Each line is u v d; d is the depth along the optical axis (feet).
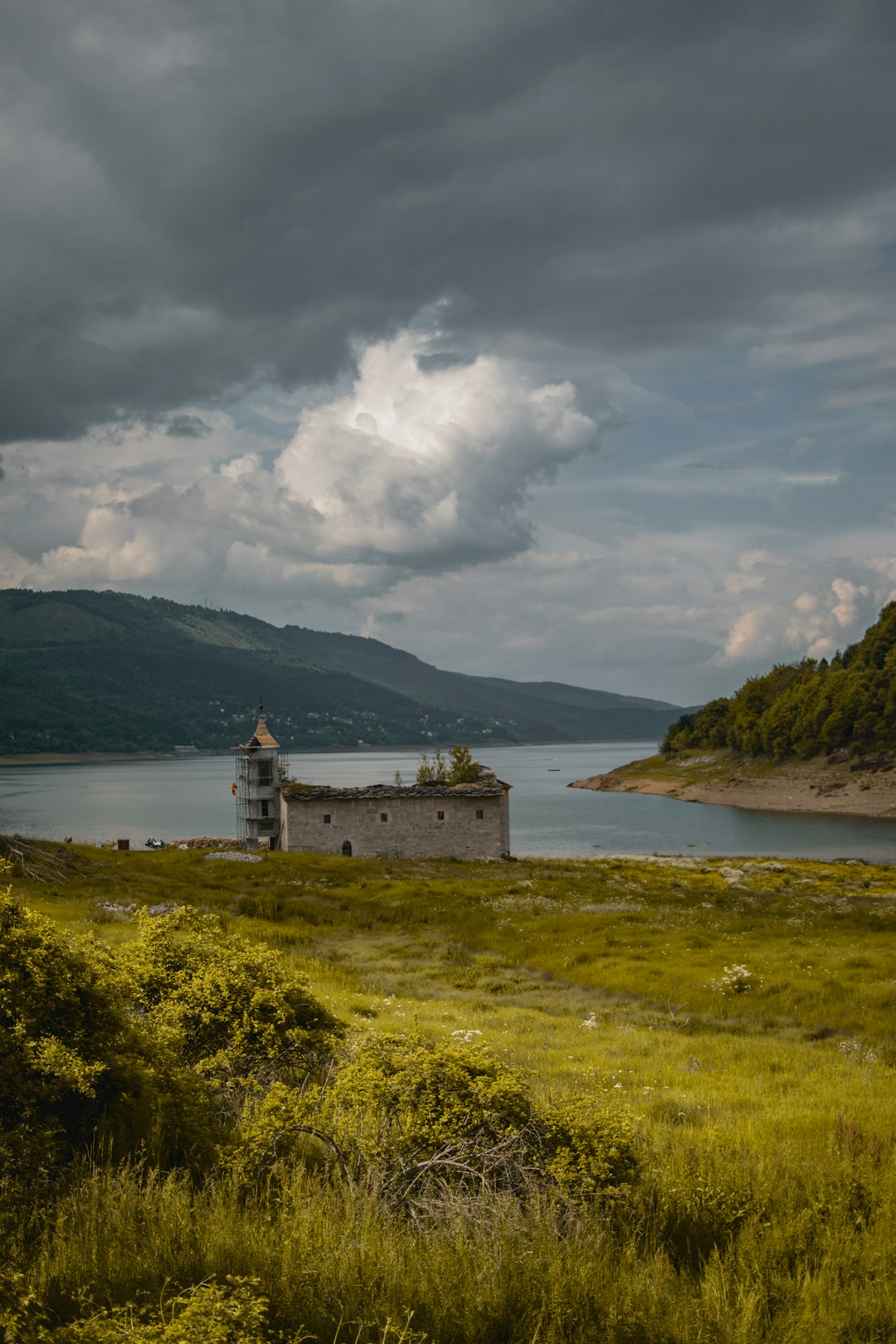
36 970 27.89
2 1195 22.39
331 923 135.64
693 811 520.83
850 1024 77.97
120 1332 17.04
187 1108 29.35
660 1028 77.46
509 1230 23.32
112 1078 27.86
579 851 336.29
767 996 87.71
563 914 141.90
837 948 112.37
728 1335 19.94
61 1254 20.15
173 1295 19.29
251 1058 37.37
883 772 529.86
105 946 41.01
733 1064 62.18
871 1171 30.94
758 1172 30.22
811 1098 49.57
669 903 160.86
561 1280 20.92
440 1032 64.03
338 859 213.66
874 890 207.82
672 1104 46.55
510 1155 27.30
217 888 160.15
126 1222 21.84
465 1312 19.84
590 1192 26.35
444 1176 26.84
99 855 179.73
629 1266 23.00
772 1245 24.98
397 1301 20.03
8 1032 26.08
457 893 166.91
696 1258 25.20
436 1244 22.53
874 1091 53.11
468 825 246.47
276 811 279.69
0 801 608.60
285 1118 29.32
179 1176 26.48
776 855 321.93
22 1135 24.62
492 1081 29.68
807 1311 21.29
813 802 524.52
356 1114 29.53
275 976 40.86
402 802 245.24
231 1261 20.92
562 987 97.14
